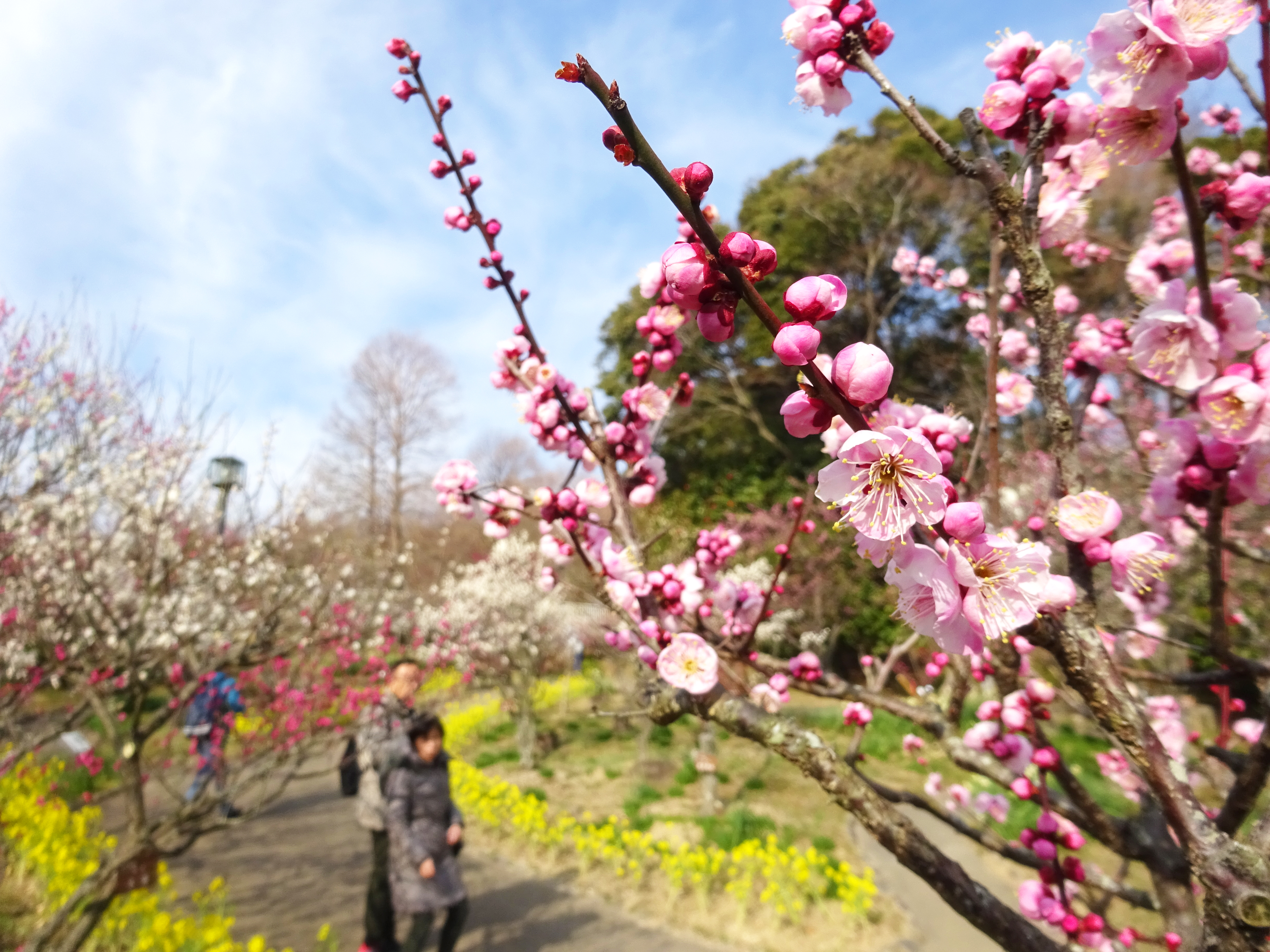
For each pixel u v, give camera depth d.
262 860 5.70
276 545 6.42
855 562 9.91
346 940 4.43
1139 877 4.71
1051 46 1.24
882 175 13.44
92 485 5.77
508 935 4.81
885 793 1.83
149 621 4.92
